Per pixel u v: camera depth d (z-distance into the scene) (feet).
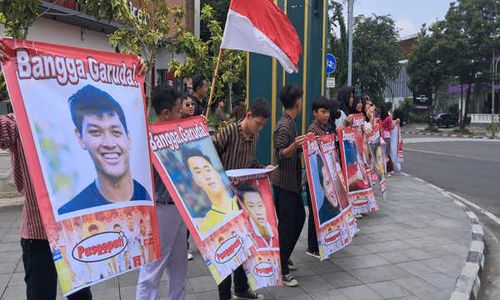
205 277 15.79
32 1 17.89
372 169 26.09
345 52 69.10
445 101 147.13
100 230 8.91
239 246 11.89
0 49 7.89
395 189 33.55
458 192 34.45
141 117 10.12
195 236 10.66
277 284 13.19
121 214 9.36
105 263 8.92
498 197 32.63
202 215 11.10
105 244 8.96
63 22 44.09
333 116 19.07
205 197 11.43
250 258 12.44
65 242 8.32
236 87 70.79
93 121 9.09
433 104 135.64
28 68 8.20
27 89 8.16
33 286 9.55
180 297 12.09
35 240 9.44
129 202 9.57
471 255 18.54
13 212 23.77
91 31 49.11
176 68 35.65
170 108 11.67
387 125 37.70
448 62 111.24
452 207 27.48
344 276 16.28
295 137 15.40
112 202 9.23
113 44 31.32
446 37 109.19
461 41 105.81
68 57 8.79
